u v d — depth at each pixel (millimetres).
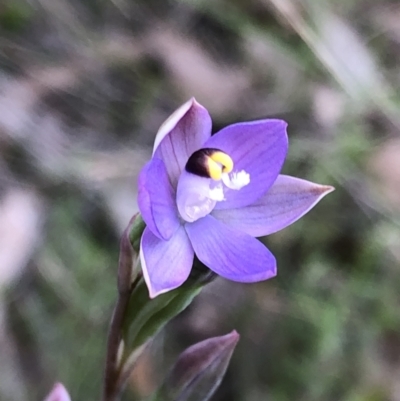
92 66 338
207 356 215
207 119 209
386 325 301
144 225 203
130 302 208
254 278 202
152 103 337
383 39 370
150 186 203
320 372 289
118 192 306
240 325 299
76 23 349
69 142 315
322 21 322
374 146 323
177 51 345
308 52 337
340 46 333
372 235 310
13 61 327
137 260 206
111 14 360
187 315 299
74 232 290
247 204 210
